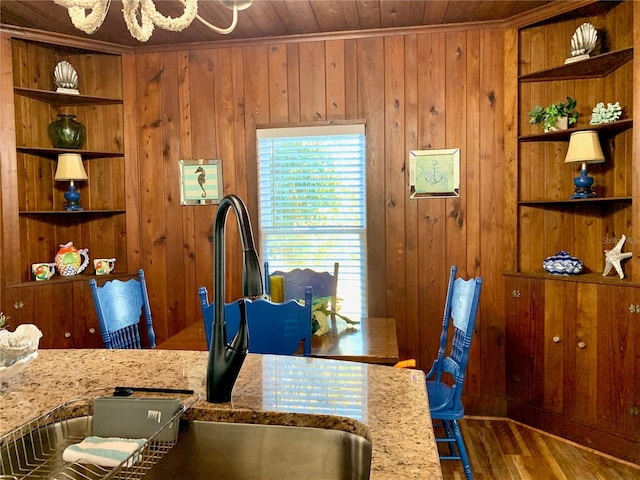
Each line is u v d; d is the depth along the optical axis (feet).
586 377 8.80
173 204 11.19
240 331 3.40
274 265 10.99
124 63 11.07
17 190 10.06
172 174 11.15
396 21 9.84
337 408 3.25
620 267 8.57
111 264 11.17
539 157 10.11
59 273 10.82
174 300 11.28
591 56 8.94
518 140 10.02
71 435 3.28
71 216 11.53
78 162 10.62
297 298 10.07
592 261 9.92
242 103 10.85
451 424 7.72
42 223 10.94
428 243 10.45
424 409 3.23
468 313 7.10
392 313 10.62
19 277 10.00
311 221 10.86
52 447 3.18
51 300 10.18
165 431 3.06
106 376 3.94
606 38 9.41
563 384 9.16
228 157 10.98
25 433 2.99
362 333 8.04
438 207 10.39
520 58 9.95
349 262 10.80
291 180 10.85
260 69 10.76
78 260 10.89
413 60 10.28
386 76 10.38
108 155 11.20
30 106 10.64
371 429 2.92
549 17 9.37
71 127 10.75
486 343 10.33
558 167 10.04
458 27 10.05
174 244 11.23
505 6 9.21
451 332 10.43
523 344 9.82
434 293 10.47
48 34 10.14
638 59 8.09
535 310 9.55
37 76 10.71
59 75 10.46
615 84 9.37
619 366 8.34
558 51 9.82
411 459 2.54
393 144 10.44
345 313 10.82
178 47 10.92
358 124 10.48
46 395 3.52
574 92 9.89
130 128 11.17
